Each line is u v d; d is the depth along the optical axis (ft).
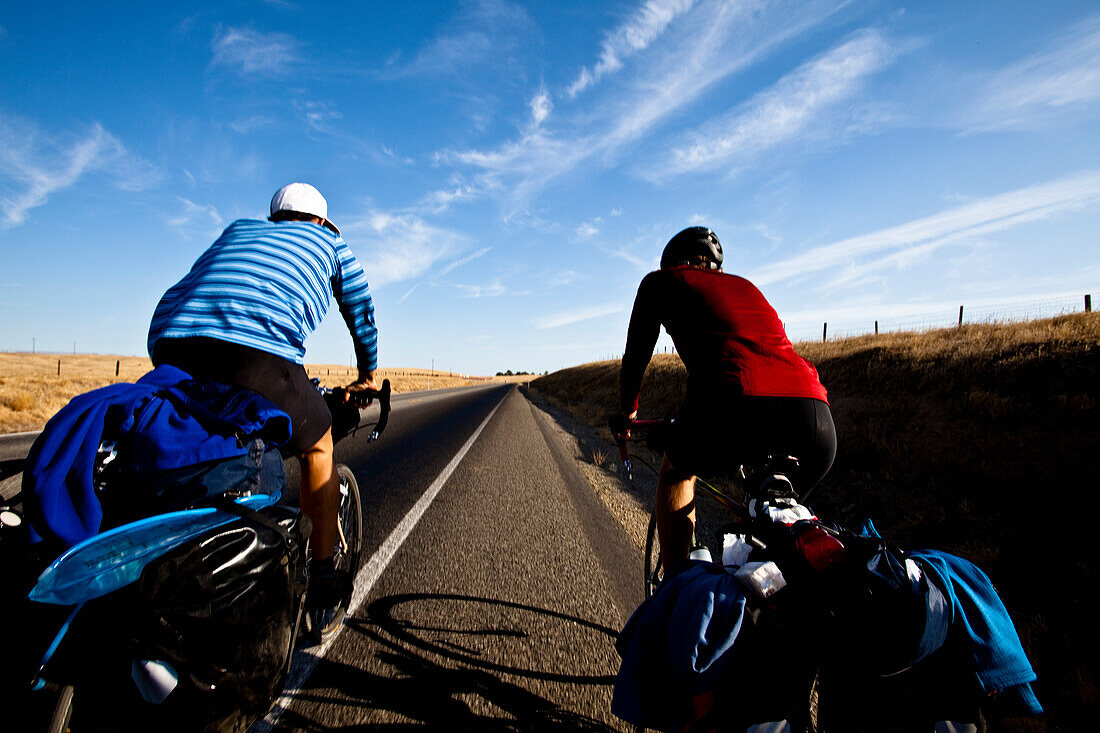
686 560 4.30
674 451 5.78
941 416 24.26
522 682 8.00
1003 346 29.04
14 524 3.95
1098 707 8.39
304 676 7.71
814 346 53.26
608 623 10.13
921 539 16.40
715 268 7.26
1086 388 21.30
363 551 13.10
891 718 3.47
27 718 3.67
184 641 3.78
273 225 6.63
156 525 4.01
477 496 19.76
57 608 3.73
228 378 5.35
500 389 160.66
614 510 19.39
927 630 3.34
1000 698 3.60
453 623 9.67
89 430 4.19
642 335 6.91
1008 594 12.51
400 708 7.14
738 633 3.42
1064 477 16.81
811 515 4.43
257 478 5.42
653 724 3.62
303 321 6.28
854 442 25.02
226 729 4.23
